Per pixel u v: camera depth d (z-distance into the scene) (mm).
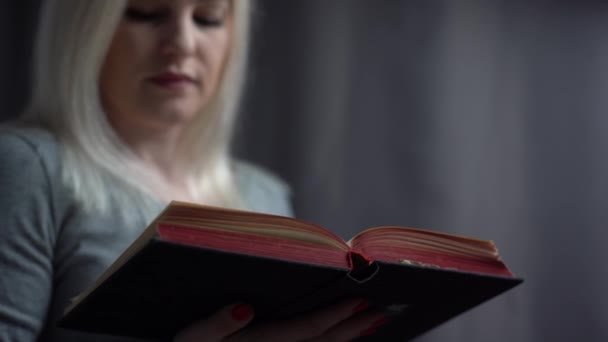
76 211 985
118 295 711
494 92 2139
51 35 1121
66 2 1111
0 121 1938
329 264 689
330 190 2072
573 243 2045
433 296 809
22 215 937
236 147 2076
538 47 2164
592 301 2002
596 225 2057
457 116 2123
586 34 2168
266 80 2133
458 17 2180
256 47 2143
